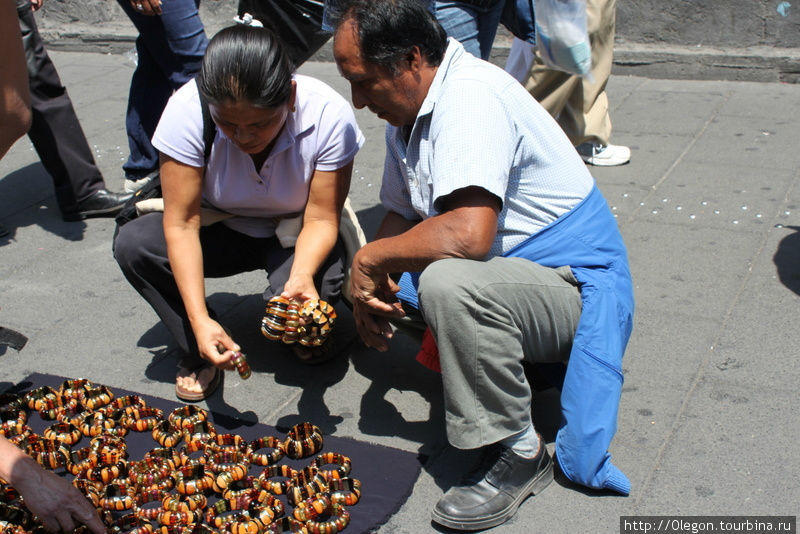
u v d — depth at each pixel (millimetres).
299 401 2883
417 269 2330
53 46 7219
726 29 5430
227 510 2379
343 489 2400
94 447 2619
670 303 3244
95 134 5457
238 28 2336
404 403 2838
